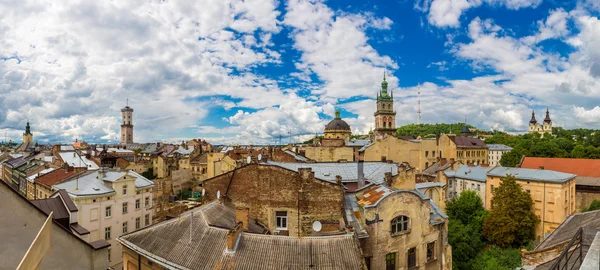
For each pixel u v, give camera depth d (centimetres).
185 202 8400
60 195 2528
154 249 2436
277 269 2084
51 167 7306
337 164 4019
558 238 2225
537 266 1781
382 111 14300
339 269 2086
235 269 2072
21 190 7762
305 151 8044
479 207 6588
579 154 10169
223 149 13488
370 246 2672
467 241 5647
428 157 9481
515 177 6581
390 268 2781
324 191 2917
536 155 10781
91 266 1269
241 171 3219
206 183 3378
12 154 12544
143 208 5384
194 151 12200
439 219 3161
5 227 974
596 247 743
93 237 4562
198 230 2498
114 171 5219
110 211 4797
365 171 3844
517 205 6009
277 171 3055
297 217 2938
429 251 3097
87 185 4781
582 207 7100
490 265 5112
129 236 2630
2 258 960
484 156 12688
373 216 2691
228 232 2245
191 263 2214
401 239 2819
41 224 1057
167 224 2656
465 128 17738
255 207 3116
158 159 11669
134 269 2586
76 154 8612
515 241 6022
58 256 1170
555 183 6016
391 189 2986
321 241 2272
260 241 2273
